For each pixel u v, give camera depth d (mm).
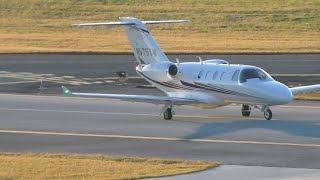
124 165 89062
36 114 140000
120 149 103938
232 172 85375
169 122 130125
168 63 138750
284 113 141125
